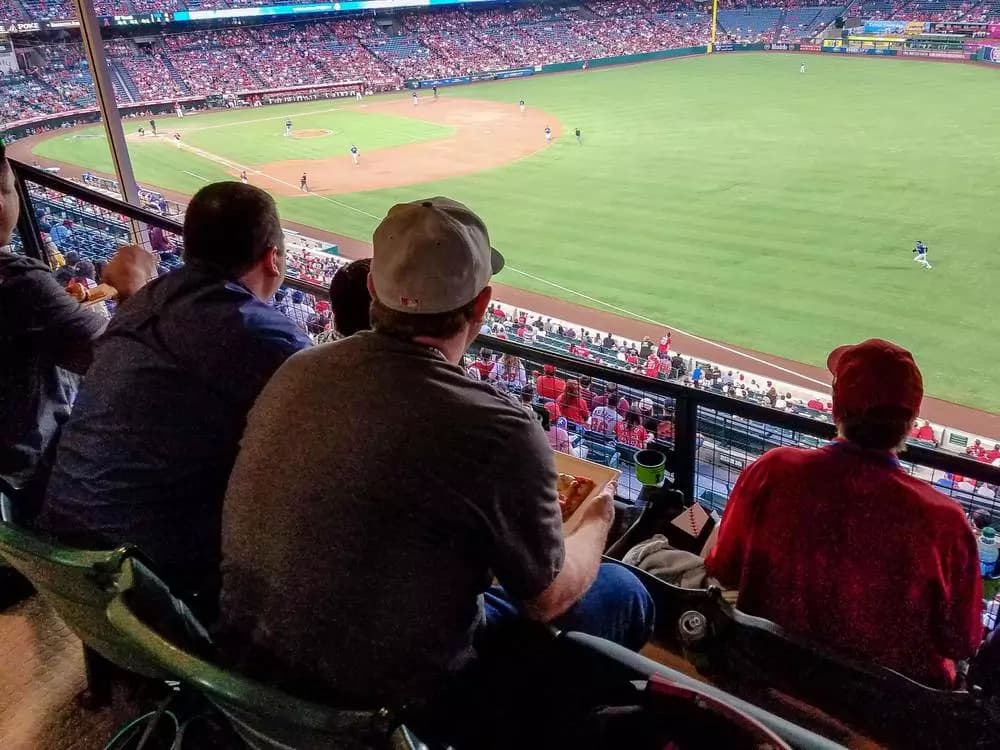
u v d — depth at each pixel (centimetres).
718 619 229
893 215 2552
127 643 169
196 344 205
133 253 350
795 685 225
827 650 217
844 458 217
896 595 214
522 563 166
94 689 252
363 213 2927
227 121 4628
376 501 154
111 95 531
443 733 173
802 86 4681
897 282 2069
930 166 3025
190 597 209
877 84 4578
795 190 2862
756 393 1584
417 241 164
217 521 213
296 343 215
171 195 3170
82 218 669
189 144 4022
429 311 167
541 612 178
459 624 166
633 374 314
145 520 204
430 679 163
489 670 193
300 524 156
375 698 159
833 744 163
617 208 2806
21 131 4128
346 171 3466
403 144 3894
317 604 155
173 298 213
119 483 204
